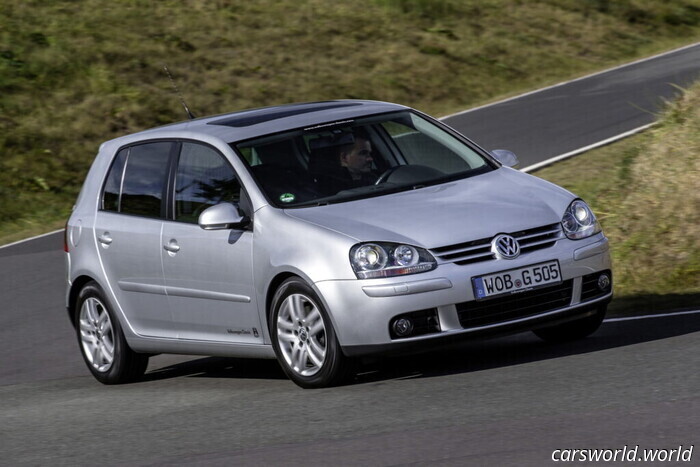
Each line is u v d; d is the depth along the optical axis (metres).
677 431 15.54
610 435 15.69
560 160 48.50
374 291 20.44
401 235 20.84
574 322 23.73
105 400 24.19
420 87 76.06
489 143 56.25
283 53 80.31
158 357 31.31
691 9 94.06
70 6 84.19
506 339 25.81
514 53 82.12
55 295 38.28
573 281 21.62
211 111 71.88
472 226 21.12
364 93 75.12
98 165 27.70
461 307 20.61
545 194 22.64
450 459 15.42
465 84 76.69
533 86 74.75
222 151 24.02
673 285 30.14
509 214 21.58
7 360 30.86
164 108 71.19
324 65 78.94
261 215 22.50
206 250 23.52
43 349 31.77
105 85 72.56
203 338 24.28
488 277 20.72
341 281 20.69
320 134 24.03
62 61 74.69
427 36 84.00
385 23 85.88
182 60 77.69
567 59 81.94
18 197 59.19
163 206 25.11
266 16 86.19
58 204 59.12
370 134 24.19
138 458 17.84
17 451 19.58
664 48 84.75
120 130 68.06
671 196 33.69
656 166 36.09
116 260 26.03
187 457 17.44
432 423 17.58
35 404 24.48
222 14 85.75
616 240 33.50
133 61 76.44
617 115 57.44
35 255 45.78
